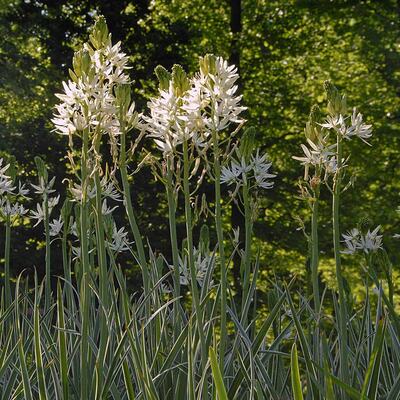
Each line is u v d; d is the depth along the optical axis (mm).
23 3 21078
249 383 3355
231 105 3098
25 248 18000
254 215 3627
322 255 20875
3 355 3736
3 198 4887
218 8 24766
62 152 18797
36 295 4098
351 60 23203
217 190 3137
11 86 18531
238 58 23609
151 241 18906
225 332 3172
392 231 21266
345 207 21188
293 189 21609
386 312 3762
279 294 4281
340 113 3258
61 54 20734
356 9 21172
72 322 4250
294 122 23438
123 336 3348
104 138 17781
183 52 23406
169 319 4402
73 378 3801
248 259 3658
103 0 21359
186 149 3174
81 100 3229
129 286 17500
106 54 3297
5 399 3750
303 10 22156
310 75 23625
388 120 22031
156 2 24766
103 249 3344
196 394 3404
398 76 22547
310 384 3455
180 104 3170
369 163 21484
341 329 3297
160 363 3721
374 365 3146
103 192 4402
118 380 3852
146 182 18938
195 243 19594
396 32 21297
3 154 18531
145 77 21328
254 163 3592
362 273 20094
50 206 5023
